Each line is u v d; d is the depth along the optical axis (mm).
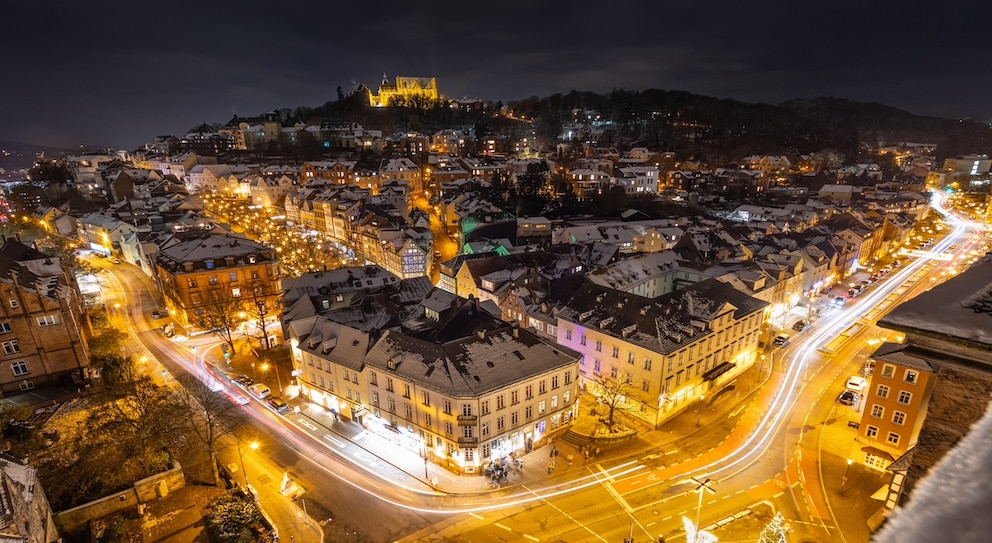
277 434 61500
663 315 63906
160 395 57781
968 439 6371
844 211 144625
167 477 49469
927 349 7246
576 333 70500
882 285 115375
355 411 62781
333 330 65562
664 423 63062
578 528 47125
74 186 182625
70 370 67625
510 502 50562
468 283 98688
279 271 95062
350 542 45812
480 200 153750
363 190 166250
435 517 48781
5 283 62281
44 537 37719
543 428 59375
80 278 111750
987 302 7375
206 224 132625
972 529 5219
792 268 97625
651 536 45938
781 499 50094
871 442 54094
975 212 181250
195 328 89000
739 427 62312
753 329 75375
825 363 78375
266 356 80375
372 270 90938
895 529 5977
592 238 129750
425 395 54562
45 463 49188
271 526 45844
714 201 180875
